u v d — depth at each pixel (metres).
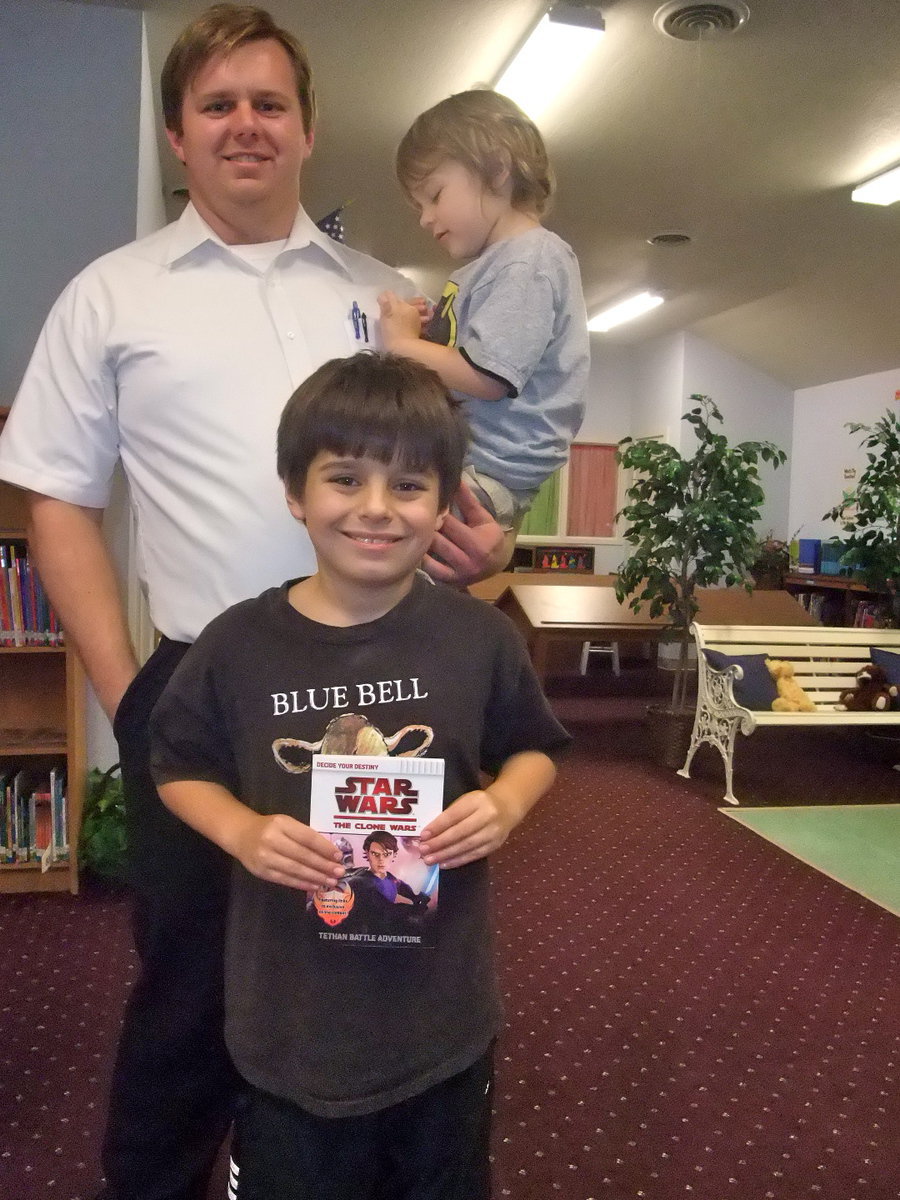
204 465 1.18
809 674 4.98
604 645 7.85
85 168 3.23
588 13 3.03
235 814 0.98
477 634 1.06
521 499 1.38
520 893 3.19
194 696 1.03
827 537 7.87
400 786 0.96
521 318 1.28
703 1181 1.83
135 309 1.18
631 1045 2.29
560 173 4.43
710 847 3.71
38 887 3.10
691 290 6.64
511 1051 2.24
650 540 5.02
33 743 3.06
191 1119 1.31
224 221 1.23
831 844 3.77
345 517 0.96
